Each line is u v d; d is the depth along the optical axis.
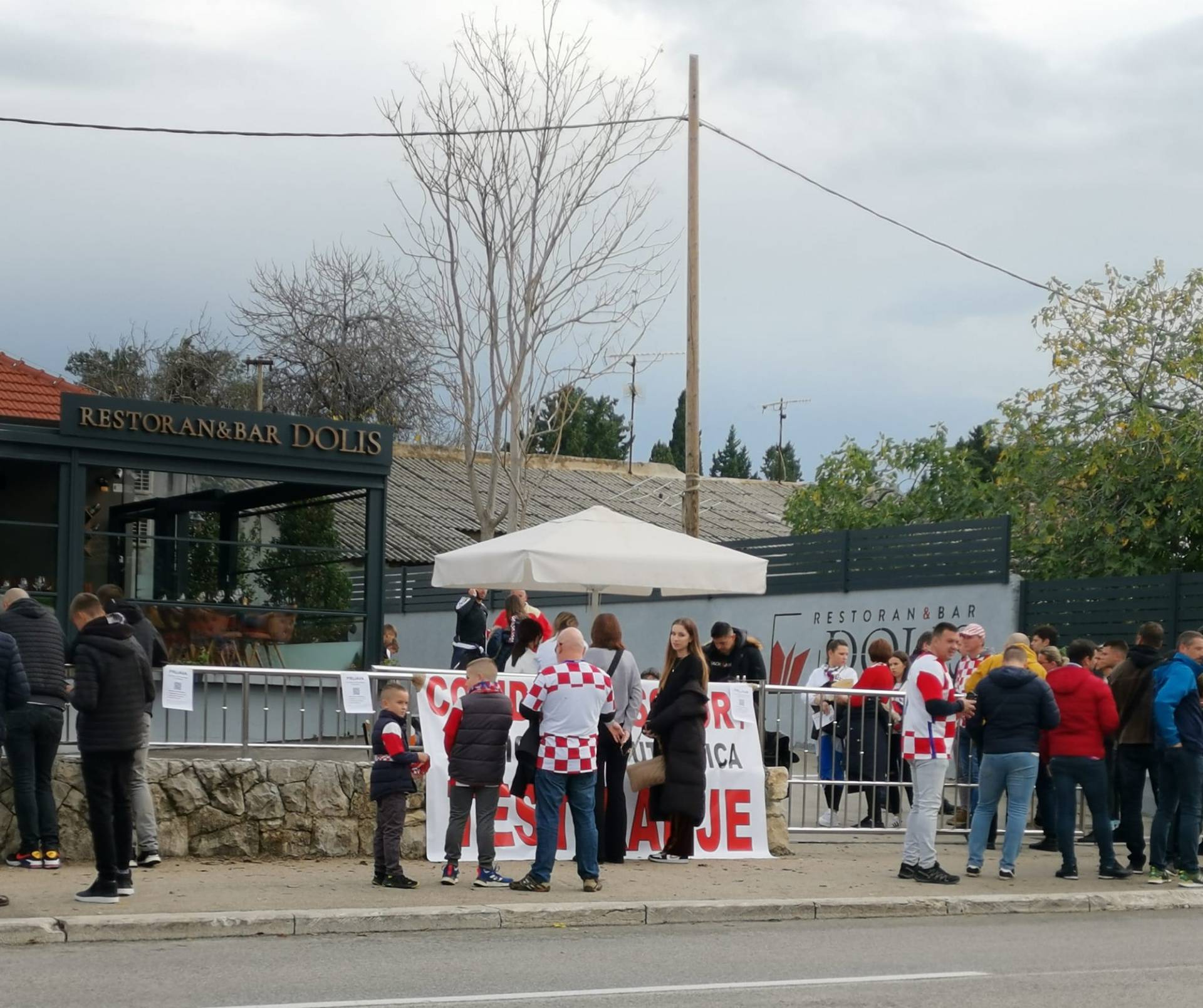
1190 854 12.48
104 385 49.22
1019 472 23.64
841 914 10.88
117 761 9.85
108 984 7.70
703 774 12.61
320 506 18.67
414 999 7.43
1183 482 21.59
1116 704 13.07
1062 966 8.89
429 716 12.55
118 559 17.45
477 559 15.10
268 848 12.14
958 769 15.23
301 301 47.44
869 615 22.48
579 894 10.92
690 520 23.20
